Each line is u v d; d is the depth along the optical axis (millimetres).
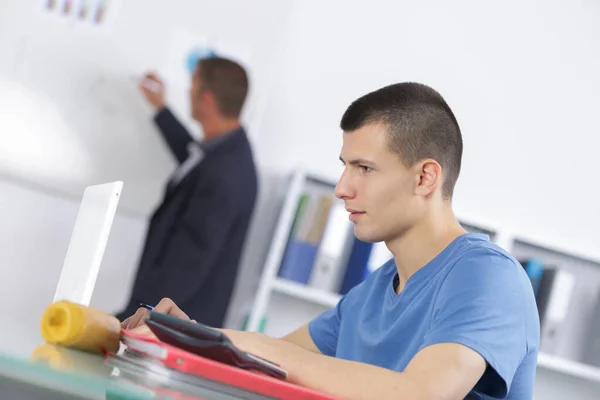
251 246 4129
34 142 3918
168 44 4047
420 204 1819
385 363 1790
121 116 4000
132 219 3969
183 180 3998
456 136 1854
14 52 3904
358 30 4262
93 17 3988
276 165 4164
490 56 4391
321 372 1403
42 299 3928
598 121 4492
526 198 4406
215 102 4051
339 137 4234
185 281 3910
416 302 1765
